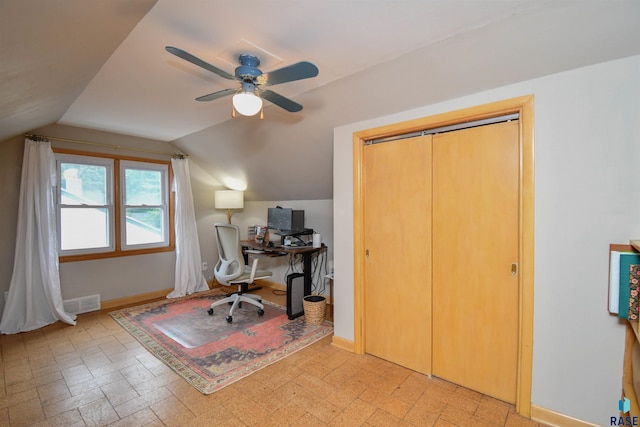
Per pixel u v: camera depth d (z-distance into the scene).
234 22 1.49
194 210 4.53
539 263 1.74
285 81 1.71
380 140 2.50
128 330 3.06
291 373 2.29
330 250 3.94
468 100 1.97
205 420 1.79
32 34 1.17
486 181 1.98
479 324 2.02
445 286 2.17
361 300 2.59
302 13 1.41
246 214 5.00
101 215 3.74
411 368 2.34
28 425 1.74
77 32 1.34
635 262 1.48
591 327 1.62
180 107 2.80
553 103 1.68
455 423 1.76
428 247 2.23
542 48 1.53
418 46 1.68
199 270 4.47
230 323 3.25
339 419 1.79
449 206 2.13
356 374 2.28
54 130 3.36
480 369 2.03
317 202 4.08
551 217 1.70
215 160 4.25
